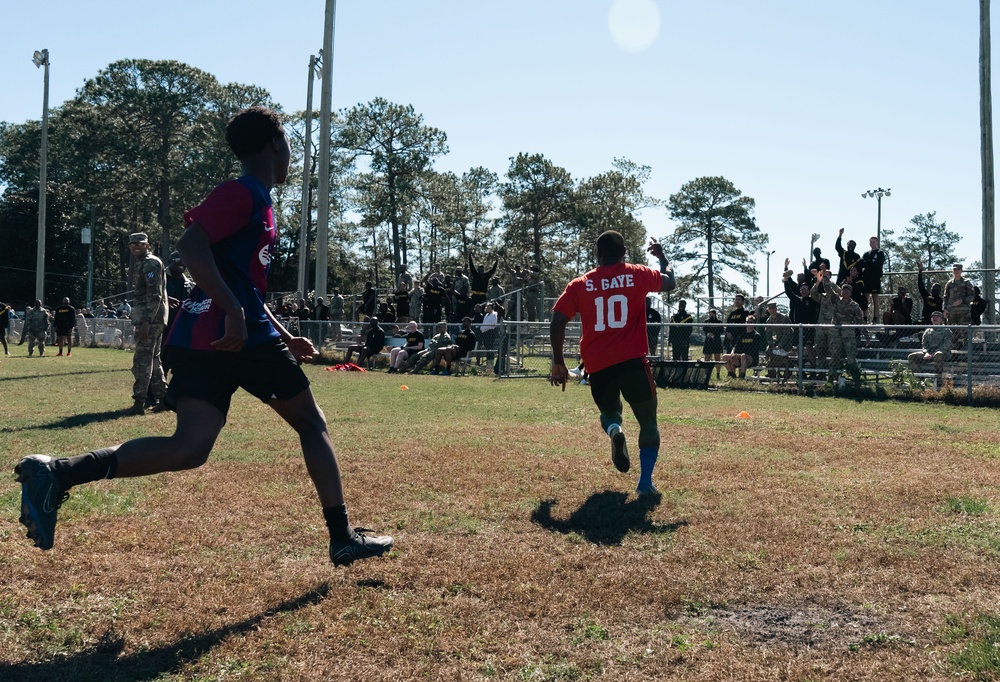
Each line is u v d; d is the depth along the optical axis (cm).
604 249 579
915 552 409
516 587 350
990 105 2062
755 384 1563
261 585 350
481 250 6662
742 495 542
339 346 2348
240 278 322
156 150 6425
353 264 7056
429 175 6281
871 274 1755
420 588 351
